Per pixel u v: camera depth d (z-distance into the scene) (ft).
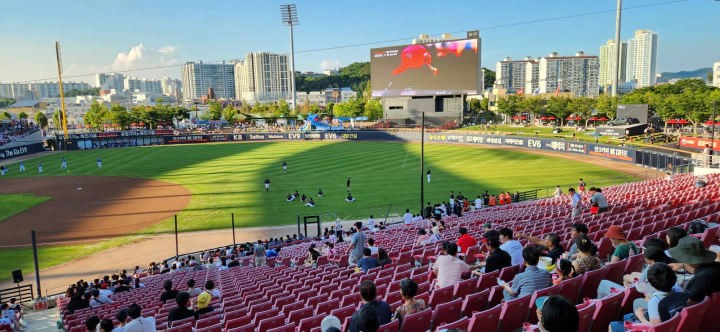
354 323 20.27
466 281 31.32
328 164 206.80
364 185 160.56
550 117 348.38
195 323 38.37
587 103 332.60
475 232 65.98
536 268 26.30
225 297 51.16
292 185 163.63
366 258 47.88
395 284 35.99
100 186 173.88
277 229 116.78
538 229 57.31
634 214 57.36
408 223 103.14
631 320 21.99
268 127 433.48
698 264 19.94
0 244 110.11
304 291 43.57
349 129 352.28
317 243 91.76
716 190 75.15
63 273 92.02
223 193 154.71
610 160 198.39
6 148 261.03
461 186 155.22
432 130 317.22
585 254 28.63
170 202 145.59
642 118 246.88
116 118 421.59
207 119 519.60
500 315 24.06
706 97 245.45
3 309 57.88
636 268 30.48
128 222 126.11
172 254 101.86
